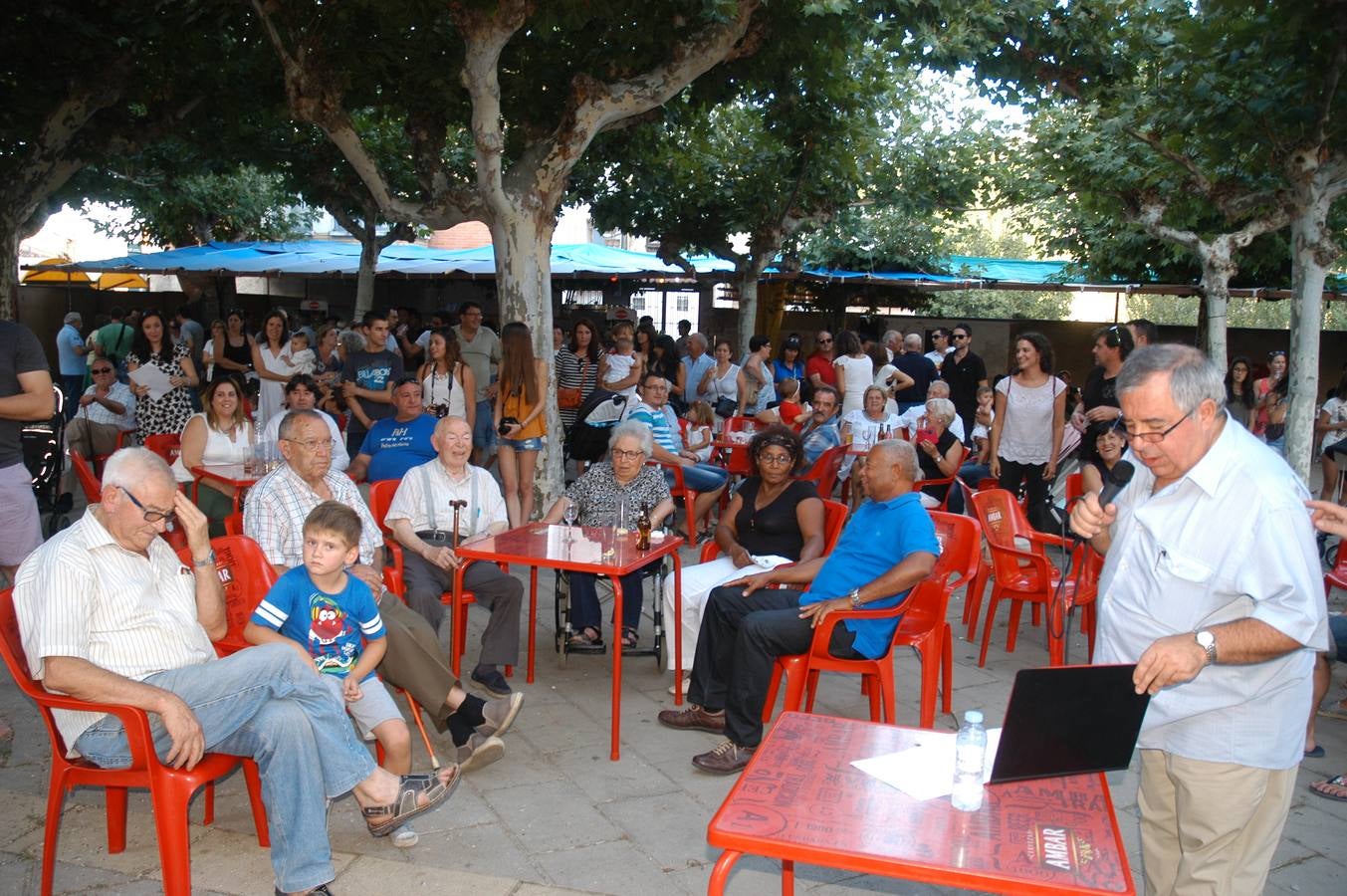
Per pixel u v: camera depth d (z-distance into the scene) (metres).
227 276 20.72
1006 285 17.52
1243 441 2.36
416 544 5.07
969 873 1.99
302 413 4.65
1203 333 16.91
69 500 7.57
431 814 3.86
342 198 15.22
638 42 8.33
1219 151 8.22
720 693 4.61
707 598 4.69
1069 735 2.18
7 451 4.36
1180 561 2.37
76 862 3.44
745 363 11.40
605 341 15.43
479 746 4.09
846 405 10.22
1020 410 7.23
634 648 5.68
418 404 6.37
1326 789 4.13
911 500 4.39
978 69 9.16
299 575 3.79
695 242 15.35
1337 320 23.56
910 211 15.74
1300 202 8.01
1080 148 11.65
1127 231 15.98
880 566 4.34
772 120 12.91
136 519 3.19
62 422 6.35
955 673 5.57
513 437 7.71
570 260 17.69
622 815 3.89
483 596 5.00
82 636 3.06
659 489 5.74
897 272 18.83
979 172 15.54
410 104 9.16
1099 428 6.42
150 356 8.37
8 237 10.27
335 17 7.85
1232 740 2.37
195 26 9.65
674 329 28.09
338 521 3.68
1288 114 7.45
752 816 2.19
